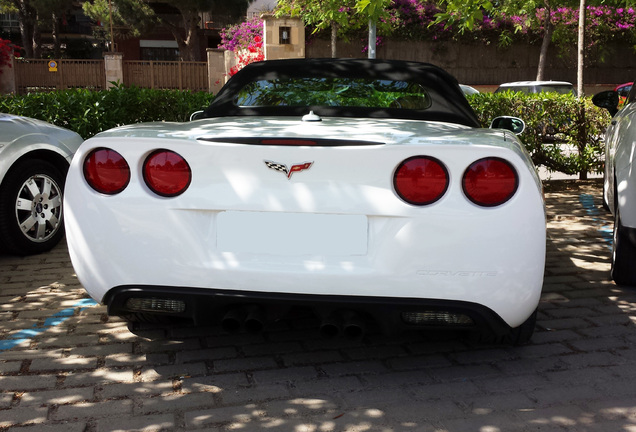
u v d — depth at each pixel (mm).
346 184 2607
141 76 25672
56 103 6809
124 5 31781
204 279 2688
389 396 2773
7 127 4828
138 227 2713
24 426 2496
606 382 2922
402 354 3211
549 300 4129
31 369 3012
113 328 3547
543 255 2643
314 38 23484
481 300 2611
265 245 2660
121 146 2717
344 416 2604
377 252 2615
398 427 2520
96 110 6961
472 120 3619
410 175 2580
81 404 2680
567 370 3049
